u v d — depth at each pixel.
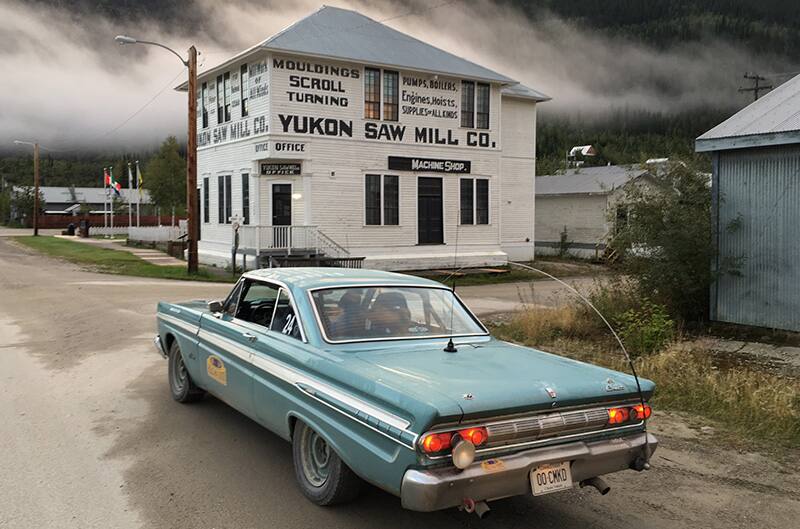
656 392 7.54
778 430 6.22
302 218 25.33
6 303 15.94
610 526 4.29
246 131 25.95
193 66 23.44
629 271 12.97
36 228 56.41
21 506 4.48
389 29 29.66
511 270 28.70
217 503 4.54
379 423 3.67
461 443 3.42
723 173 11.80
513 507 4.57
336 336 4.73
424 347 4.84
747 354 9.92
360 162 26.14
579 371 4.33
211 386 6.10
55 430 6.12
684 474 5.25
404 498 3.46
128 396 7.34
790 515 4.50
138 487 4.81
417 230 27.55
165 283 21.28
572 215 38.19
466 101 28.67
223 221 28.03
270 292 5.60
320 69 25.20
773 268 11.16
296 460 4.66
